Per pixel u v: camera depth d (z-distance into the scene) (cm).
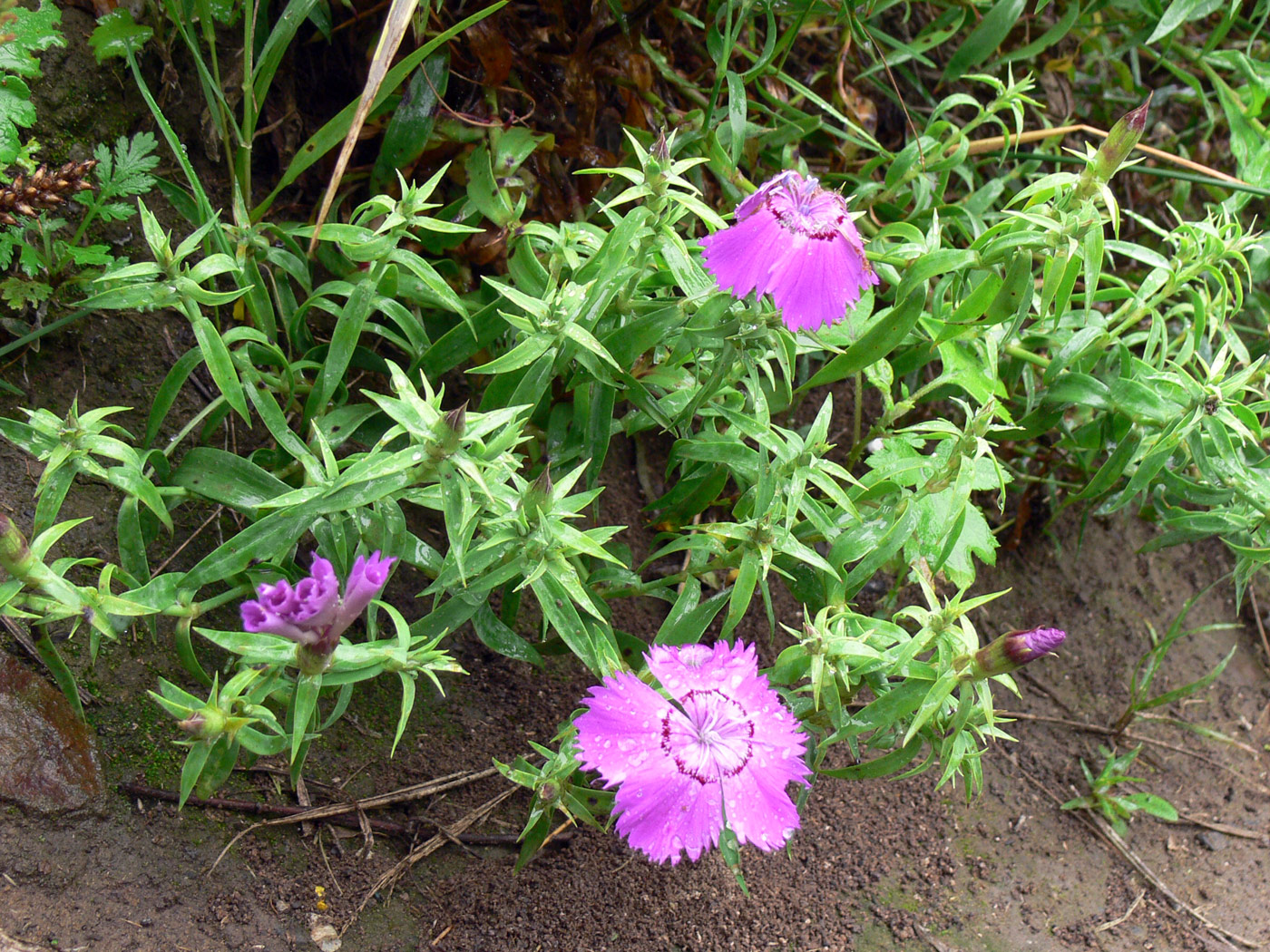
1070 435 33
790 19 38
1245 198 36
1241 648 39
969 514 29
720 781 21
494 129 30
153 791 24
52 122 28
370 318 31
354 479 20
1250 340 40
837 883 29
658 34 35
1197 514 29
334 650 20
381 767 27
